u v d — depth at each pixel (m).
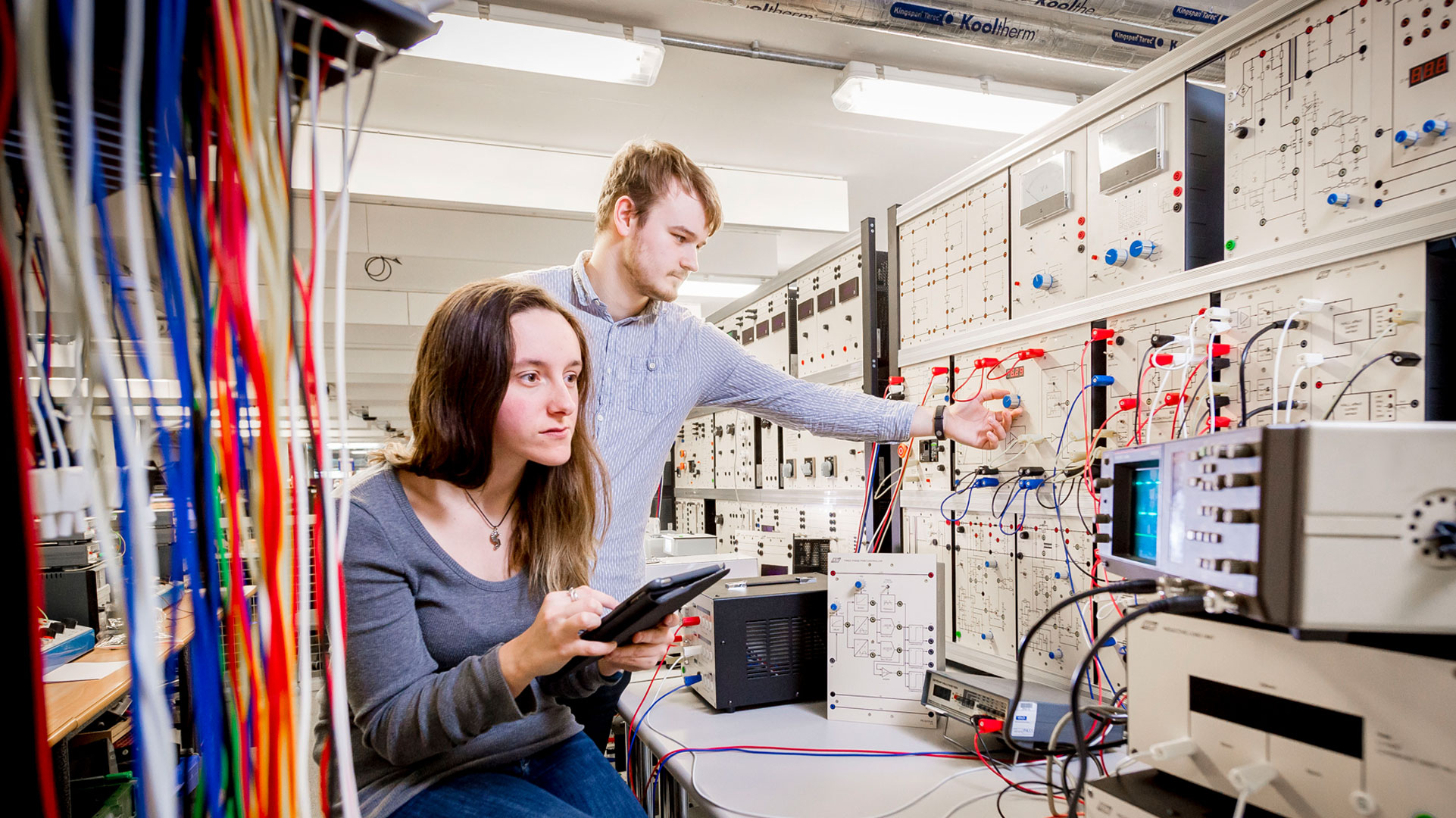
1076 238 1.51
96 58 0.36
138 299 0.31
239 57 0.34
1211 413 1.12
